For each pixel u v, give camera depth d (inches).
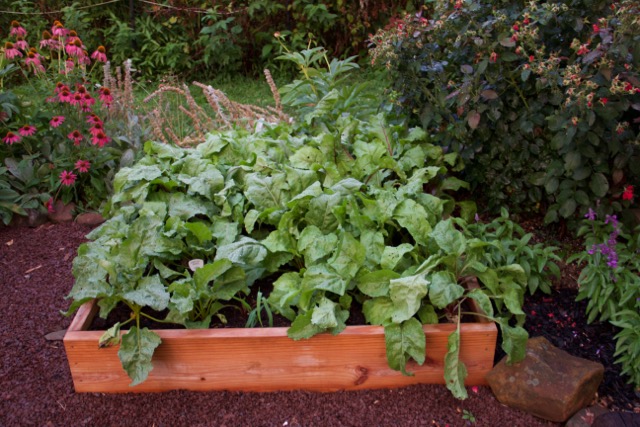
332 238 106.5
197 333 93.5
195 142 178.4
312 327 92.4
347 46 287.6
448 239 101.8
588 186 121.9
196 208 121.0
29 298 124.4
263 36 279.7
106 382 97.6
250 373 96.4
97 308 105.3
